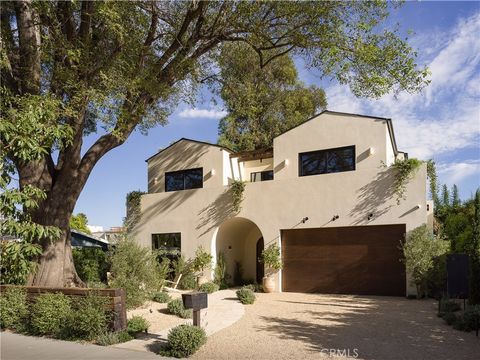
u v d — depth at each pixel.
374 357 7.04
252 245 20.41
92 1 11.57
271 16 13.97
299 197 16.19
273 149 17.52
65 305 9.34
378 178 14.70
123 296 9.07
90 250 18.02
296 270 16.14
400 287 14.23
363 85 12.69
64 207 12.42
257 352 7.45
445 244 13.70
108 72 11.47
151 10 13.11
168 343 7.71
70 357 7.48
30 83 11.18
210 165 18.91
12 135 6.45
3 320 9.95
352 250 15.16
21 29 11.26
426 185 13.84
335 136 16.00
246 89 21.06
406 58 11.88
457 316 9.55
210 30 14.02
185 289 17.36
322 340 8.27
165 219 19.41
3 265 6.58
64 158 12.76
